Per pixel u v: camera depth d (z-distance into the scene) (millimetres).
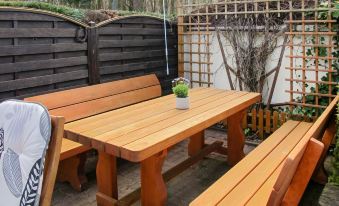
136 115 2678
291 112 4270
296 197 1609
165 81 4988
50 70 3312
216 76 4945
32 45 3086
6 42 2883
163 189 2371
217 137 4559
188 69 5195
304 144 1495
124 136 2164
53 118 1266
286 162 1352
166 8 6391
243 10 4535
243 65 4602
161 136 2148
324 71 3971
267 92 4496
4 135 1367
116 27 4039
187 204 2842
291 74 4195
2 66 2867
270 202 1407
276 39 4301
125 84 3949
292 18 4113
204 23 4875
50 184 1232
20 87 3033
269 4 4312
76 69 3592
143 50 4512
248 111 4527
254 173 2242
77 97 3334
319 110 4102
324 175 2961
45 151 1232
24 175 1251
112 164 2502
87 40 3660
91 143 2145
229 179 2158
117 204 2457
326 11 3818
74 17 3855
